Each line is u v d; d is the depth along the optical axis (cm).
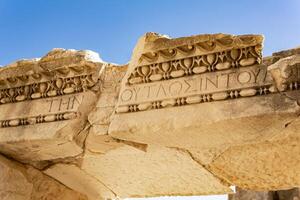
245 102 367
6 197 487
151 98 407
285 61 354
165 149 450
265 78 367
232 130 383
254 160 437
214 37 383
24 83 478
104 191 586
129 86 425
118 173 536
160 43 406
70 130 442
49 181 547
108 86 451
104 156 491
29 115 466
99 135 432
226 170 469
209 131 389
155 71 415
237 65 382
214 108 378
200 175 495
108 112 436
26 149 482
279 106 353
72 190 584
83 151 478
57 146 467
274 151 416
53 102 463
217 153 438
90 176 551
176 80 405
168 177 521
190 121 383
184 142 422
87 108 447
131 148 460
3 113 481
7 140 465
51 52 469
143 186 555
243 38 373
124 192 583
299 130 375
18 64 476
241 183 488
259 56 374
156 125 396
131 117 411
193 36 392
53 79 464
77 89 456
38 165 529
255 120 363
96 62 451
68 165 524
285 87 356
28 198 517
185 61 400
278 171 447
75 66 450
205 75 393
